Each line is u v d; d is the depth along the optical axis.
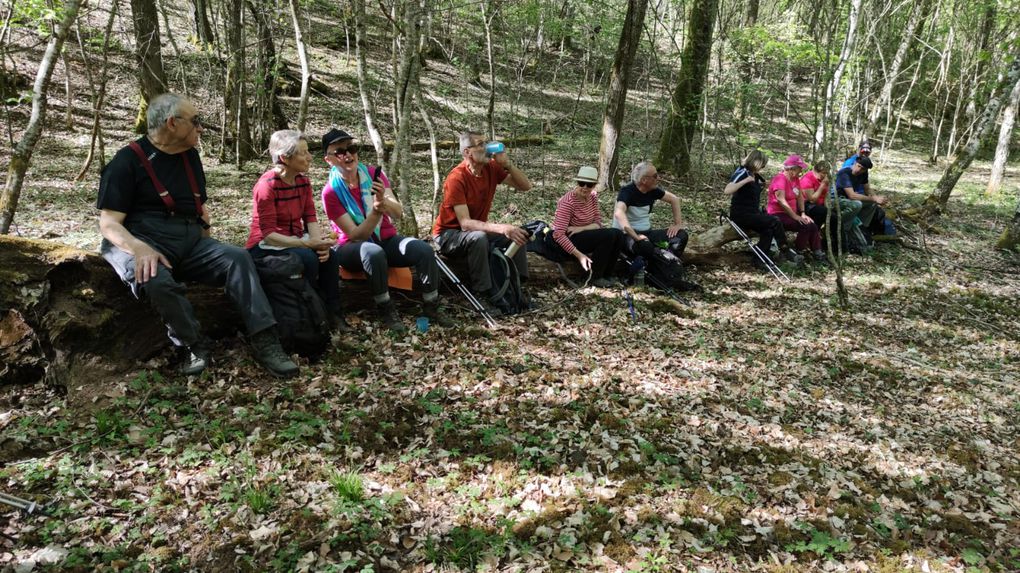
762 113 15.92
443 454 3.46
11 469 3.02
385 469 3.28
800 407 4.52
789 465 3.74
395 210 4.95
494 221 8.70
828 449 4.00
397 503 3.06
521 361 4.67
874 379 5.18
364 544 2.80
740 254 8.15
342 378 4.16
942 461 4.04
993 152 22.97
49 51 4.35
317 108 14.11
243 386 3.92
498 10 9.54
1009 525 3.45
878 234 9.93
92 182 8.39
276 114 12.21
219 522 2.84
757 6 16.61
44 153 9.33
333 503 3.00
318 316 4.26
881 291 7.75
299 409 3.74
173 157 3.82
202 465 3.19
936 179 16.66
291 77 14.57
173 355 4.06
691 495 3.34
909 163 19.25
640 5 10.17
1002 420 4.72
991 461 4.09
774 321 6.30
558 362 4.76
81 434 3.33
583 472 3.42
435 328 5.07
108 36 8.21
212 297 4.28
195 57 11.73
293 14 7.02
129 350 3.87
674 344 5.36
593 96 19.05
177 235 3.88
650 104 19.11
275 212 4.29
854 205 8.91
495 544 2.86
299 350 4.27
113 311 3.81
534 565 2.77
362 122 13.85
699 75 12.55
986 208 13.22
